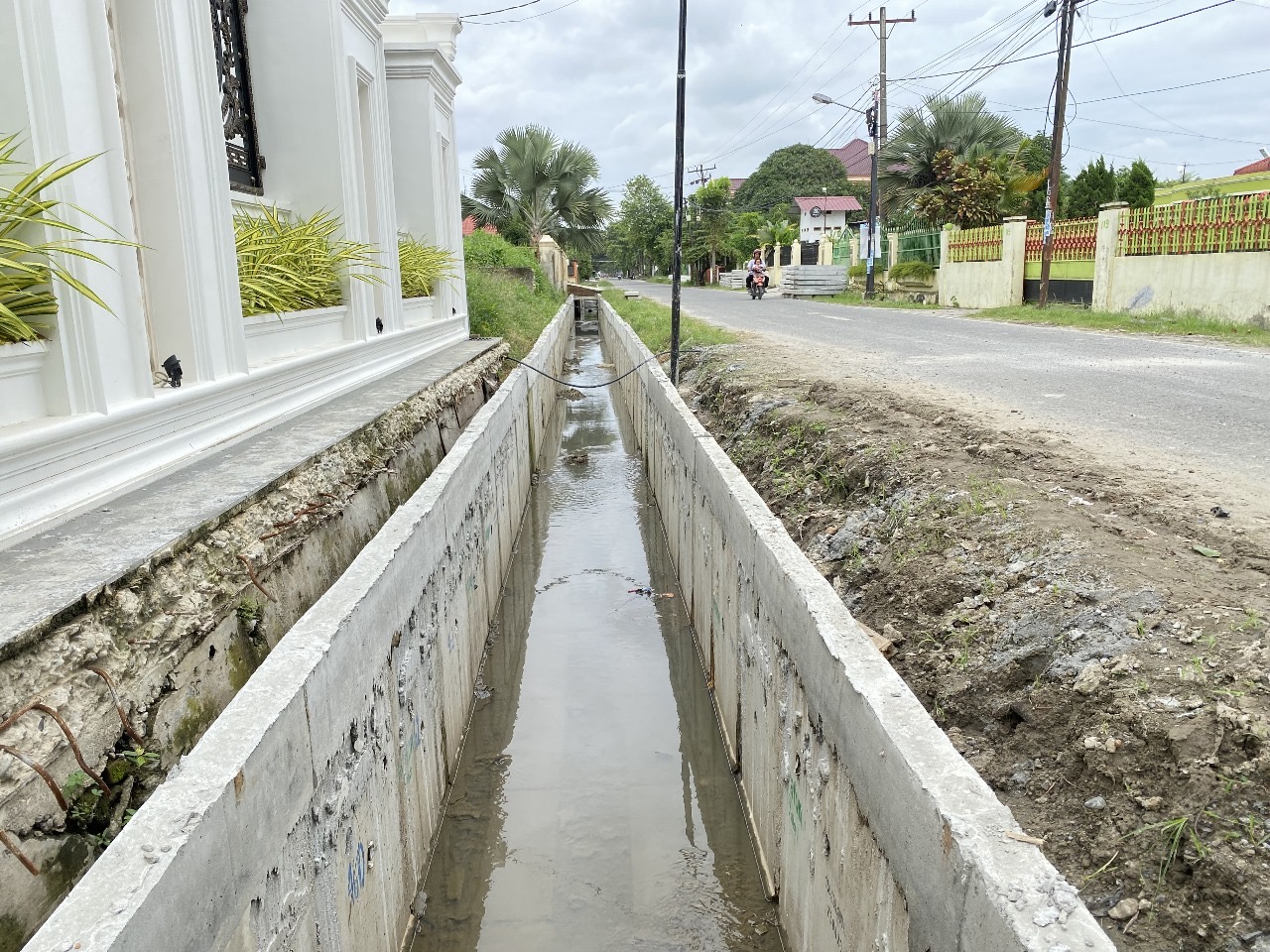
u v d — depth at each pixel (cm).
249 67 766
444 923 401
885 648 382
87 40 387
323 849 279
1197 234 1605
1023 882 180
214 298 512
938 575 404
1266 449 565
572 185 3275
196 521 354
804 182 7775
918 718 246
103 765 258
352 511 527
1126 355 1153
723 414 922
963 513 444
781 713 380
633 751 546
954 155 2759
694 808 486
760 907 407
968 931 190
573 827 470
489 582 707
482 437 673
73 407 376
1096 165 2730
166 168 472
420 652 425
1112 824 252
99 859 186
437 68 1207
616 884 426
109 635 278
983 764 301
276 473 437
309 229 723
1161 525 408
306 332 704
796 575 362
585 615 751
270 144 785
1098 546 370
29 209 344
